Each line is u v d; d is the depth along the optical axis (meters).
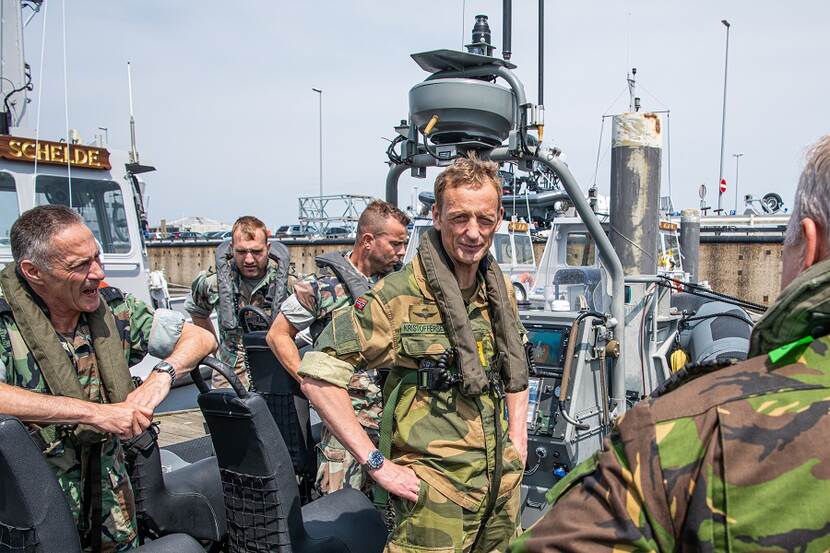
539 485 3.41
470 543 1.88
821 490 0.78
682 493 0.86
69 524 1.70
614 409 3.73
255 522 2.06
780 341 0.92
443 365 1.80
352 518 2.41
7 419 1.59
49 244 1.78
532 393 3.47
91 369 1.98
